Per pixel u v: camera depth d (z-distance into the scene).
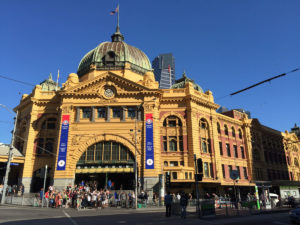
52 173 37.31
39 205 28.92
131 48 50.69
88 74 46.47
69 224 15.25
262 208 29.09
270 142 62.97
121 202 29.70
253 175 51.97
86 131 38.53
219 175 42.88
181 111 43.59
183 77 52.81
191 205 31.98
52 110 43.34
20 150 44.09
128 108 40.25
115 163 37.09
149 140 37.38
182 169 38.28
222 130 49.81
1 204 28.45
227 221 17.41
